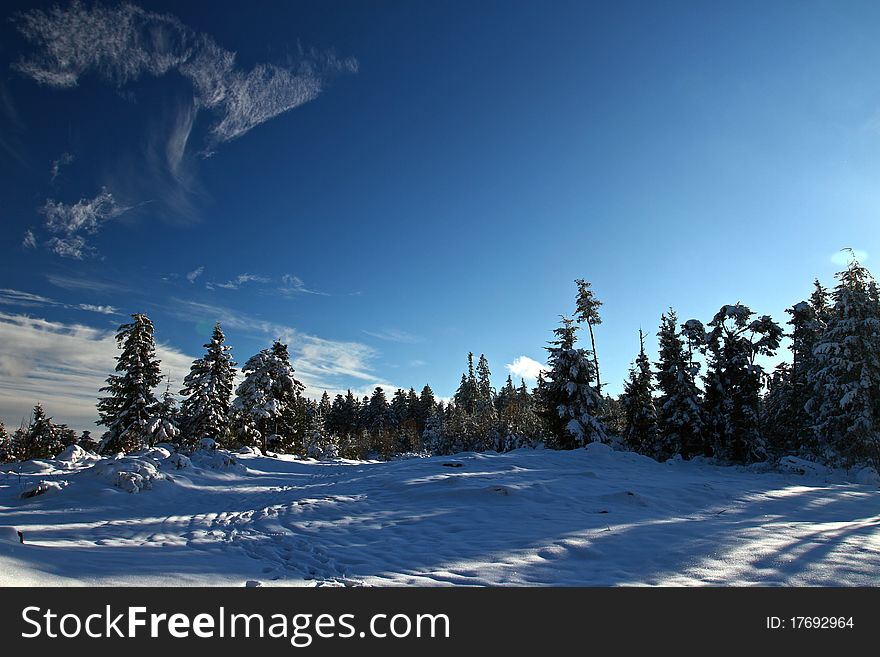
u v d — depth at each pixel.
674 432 30.14
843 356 23.11
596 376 31.48
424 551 8.13
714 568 6.69
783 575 6.38
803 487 16.72
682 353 30.14
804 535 8.60
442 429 63.59
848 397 22.03
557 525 9.92
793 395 28.91
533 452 24.53
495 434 47.84
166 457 19.59
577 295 38.84
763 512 11.78
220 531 10.12
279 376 38.44
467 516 11.09
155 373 30.56
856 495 14.98
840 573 6.44
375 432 94.88
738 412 28.05
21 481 15.98
